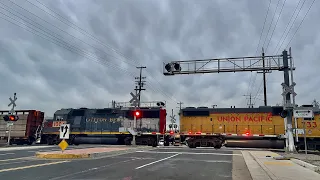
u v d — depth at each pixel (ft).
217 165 43.45
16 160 48.03
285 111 73.77
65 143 54.34
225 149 90.63
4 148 82.69
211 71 75.00
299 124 86.33
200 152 71.51
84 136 111.24
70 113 115.85
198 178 30.66
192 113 100.78
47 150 73.41
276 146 89.10
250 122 93.97
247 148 99.40
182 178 30.42
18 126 115.44
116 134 106.83
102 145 106.11
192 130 99.35
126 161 47.80
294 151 71.26
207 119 98.78
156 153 67.05
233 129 95.20
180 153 67.15
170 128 128.36
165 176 31.60
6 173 32.63
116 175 31.78
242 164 45.47
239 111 96.07
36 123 117.91
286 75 72.69
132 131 98.27
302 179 29.30
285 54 72.74
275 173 33.58
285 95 72.79
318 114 85.66
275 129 90.74
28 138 113.60
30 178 29.14
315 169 36.01
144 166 40.73
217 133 95.61
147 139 102.17
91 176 30.86
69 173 32.91
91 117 112.78
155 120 103.50
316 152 79.05
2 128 118.01
